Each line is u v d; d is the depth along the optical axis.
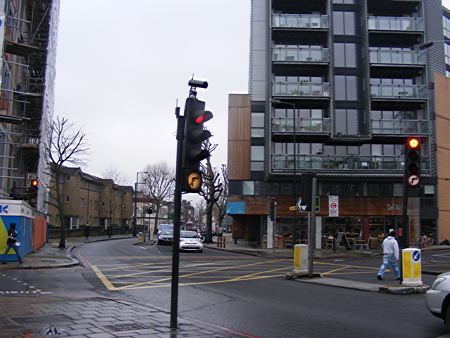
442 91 39.47
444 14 43.56
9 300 9.48
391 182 38.09
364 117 37.81
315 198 15.64
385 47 39.69
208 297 11.16
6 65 22.91
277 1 39.31
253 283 14.20
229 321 8.19
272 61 37.56
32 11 28.83
